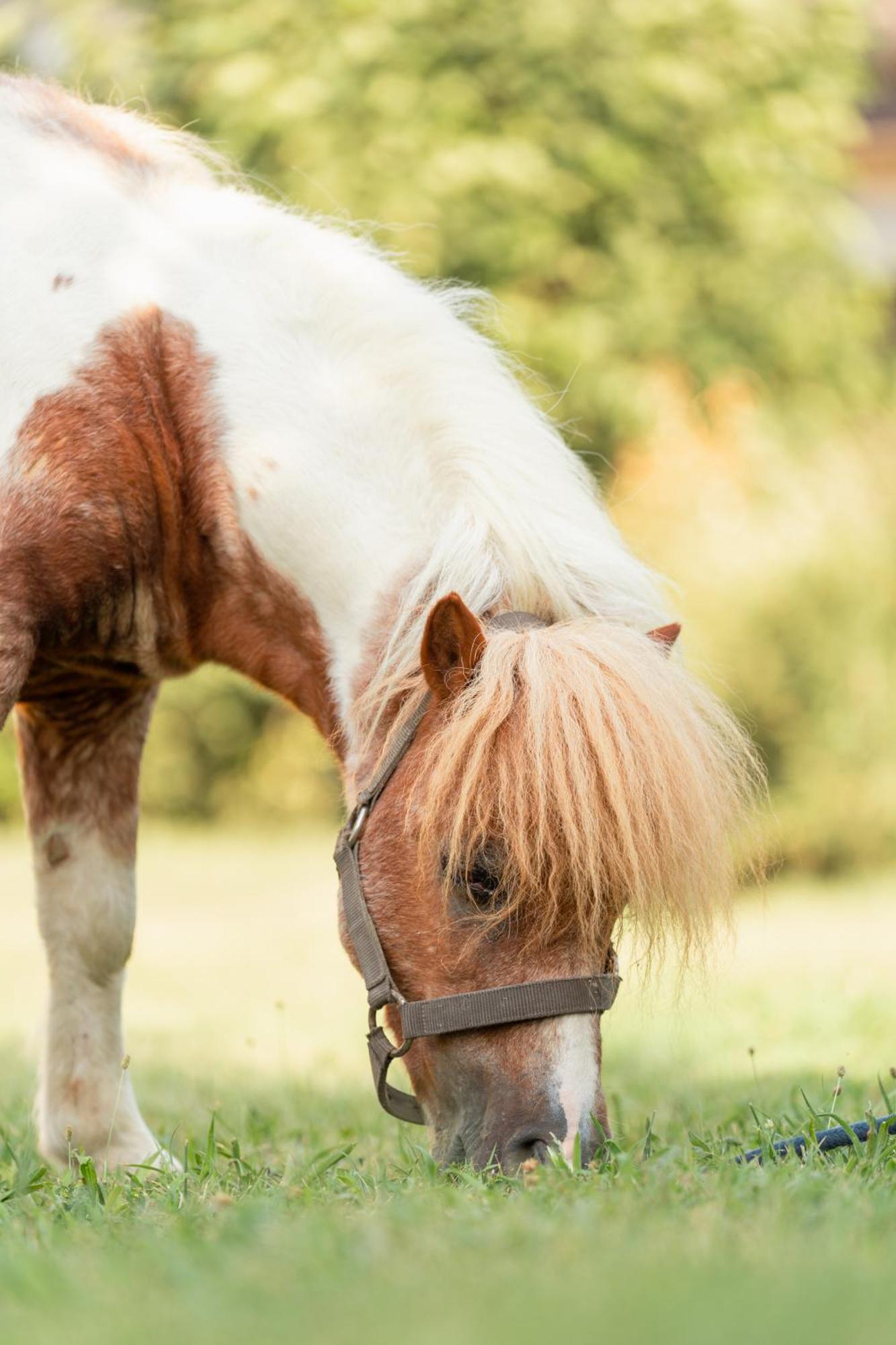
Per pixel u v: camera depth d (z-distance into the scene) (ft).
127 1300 9.52
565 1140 13.61
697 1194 12.37
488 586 15.23
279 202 20.26
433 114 53.11
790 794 61.87
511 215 53.72
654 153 57.36
